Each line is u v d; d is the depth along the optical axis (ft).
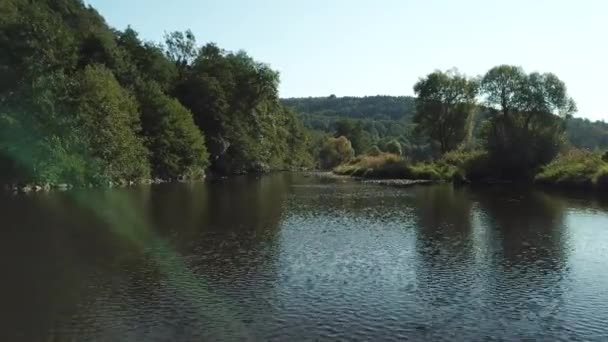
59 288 67.77
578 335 52.90
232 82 388.57
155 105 275.18
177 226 115.65
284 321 56.13
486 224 120.57
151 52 360.48
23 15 218.79
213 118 350.64
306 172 447.42
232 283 70.69
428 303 62.64
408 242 99.14
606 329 54.54
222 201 168.35
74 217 124.36
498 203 164.55
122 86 281.33
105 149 217.77
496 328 54.60
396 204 162.20
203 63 401.90
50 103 195.42
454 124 348.59
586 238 103.24
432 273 76.54
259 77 398.83
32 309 59.62
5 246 92.38
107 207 144.25
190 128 295.48
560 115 281.13
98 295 64.95
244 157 379.76
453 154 319.06
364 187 238.07
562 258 86.48
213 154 346.95
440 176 290.35
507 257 86.89
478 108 336.29
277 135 474.08
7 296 64.39
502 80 285.64
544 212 141.49
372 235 106.32
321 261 83.56
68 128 201.26
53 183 193.77
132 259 83.97
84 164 206.28
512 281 72.49
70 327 54.13
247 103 401.49
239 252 89.66
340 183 269.64
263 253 89.04
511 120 287.07
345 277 74.13
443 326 55.06
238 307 60.64
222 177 330.95
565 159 259.39
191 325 54.75
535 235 106.52
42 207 140.36
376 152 472.85
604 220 126.31
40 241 96.63
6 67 198.70
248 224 119.24
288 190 218.59
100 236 102.12
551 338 52.06
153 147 271.08
